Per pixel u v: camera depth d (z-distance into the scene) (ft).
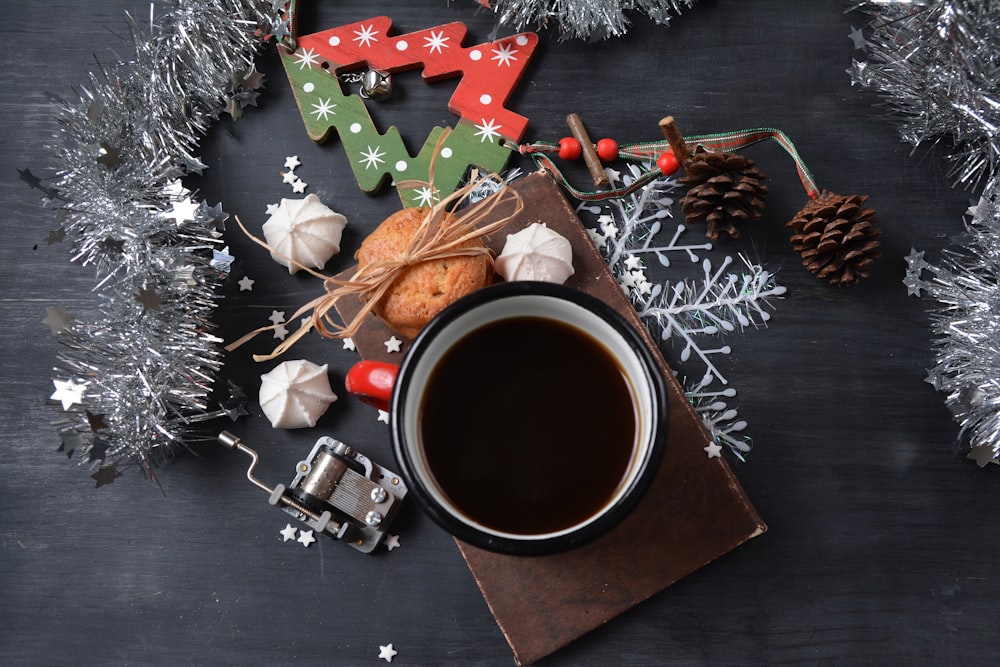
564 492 1.77
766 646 2.01
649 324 2.09
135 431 2.00
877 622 2.01
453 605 2.03
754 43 2.16
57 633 2.05
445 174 2.11
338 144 2.16
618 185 2.13
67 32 2.21
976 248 2.07
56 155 2.07
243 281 2.11
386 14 2.19
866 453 2.05
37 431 2.11
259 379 2.09
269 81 2.18
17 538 2.08
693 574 2.02
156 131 2.07
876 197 2.11
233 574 2.05
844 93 2.14
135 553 2.07
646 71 2.16
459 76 2.16
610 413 1.78
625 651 2.01
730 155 2.00
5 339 2.13
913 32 2.03
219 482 2.07
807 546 2.02
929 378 2.03
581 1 2.07
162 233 2.05
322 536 2.05
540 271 1.98
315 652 2.03
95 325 2.02
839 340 2.07
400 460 1.70
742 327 2.08
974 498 2.03
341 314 2.06
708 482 1.97
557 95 2.16
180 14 2.07
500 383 1.79
